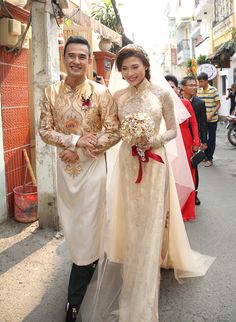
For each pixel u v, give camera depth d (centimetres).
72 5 576
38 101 442
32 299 326
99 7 1114
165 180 302
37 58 436
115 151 335
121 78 335
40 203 462
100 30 750
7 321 296
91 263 292
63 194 291
